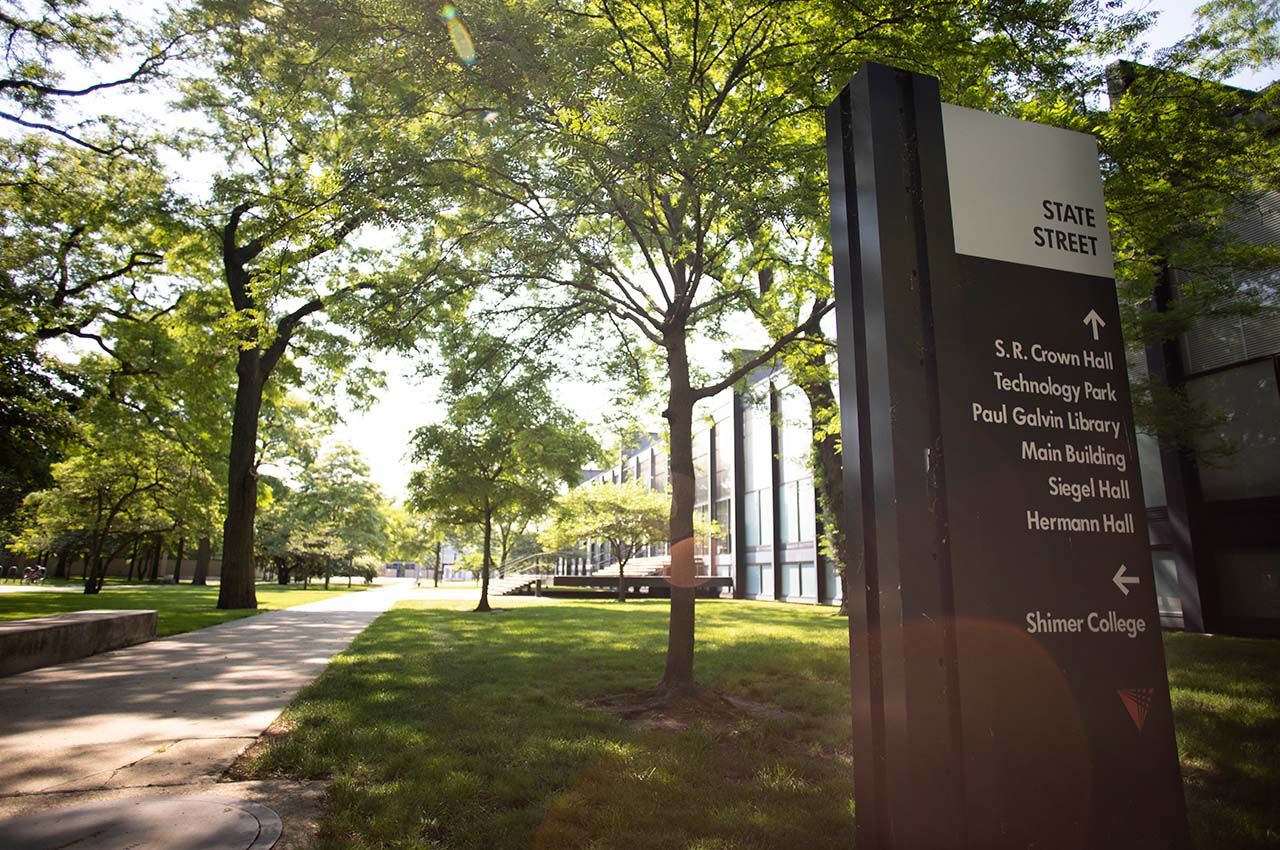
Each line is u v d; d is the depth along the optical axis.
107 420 26.41
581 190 7.88
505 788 4.83
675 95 6.91
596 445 21.34
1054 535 3.06
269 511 51.47
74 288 24.41
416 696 7.83
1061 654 2.96
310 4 7.81
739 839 4.14
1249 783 5.23
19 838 3.95
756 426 37.34
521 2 7.40
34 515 36.44
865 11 7.34
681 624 7.99
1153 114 8.15
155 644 12.82
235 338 10.34
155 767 5.35
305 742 5.91
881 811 2.83
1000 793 2.76
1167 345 17.92
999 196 3.30
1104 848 2.86
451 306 10.20
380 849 3.91
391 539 76.62
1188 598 17.05
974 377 3.07
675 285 9.14
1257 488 16.11
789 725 6.77
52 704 7.54
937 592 2.85
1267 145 9.70
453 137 8.62
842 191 3.36
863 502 3.06
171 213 21.42
